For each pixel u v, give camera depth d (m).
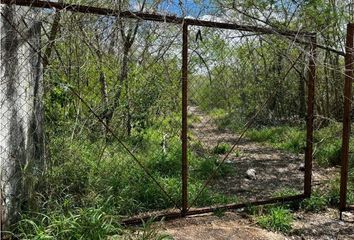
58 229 3.81
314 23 8.40
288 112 15.69
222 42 5.62
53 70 5.70
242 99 13.45
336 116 12.48
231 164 8.55
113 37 4.87
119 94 7.09
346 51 4.90
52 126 5.93
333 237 4.59
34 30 4.90
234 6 6.22
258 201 5.25
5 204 3.96
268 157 9.59
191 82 6.29
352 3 9.27
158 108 8.21
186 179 4.79
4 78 4.05
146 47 5.03
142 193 5.35
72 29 4.71
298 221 4.97
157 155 7.40
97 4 5.05
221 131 14.43
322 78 12.16
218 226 4.66
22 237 3.86
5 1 3.77
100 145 6.53
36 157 5.06
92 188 5.13
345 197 5.07
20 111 4.52
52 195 4.60
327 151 8.42
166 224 4.62
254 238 4.42
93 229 3.86
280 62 8.28
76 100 6.46
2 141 4.03
